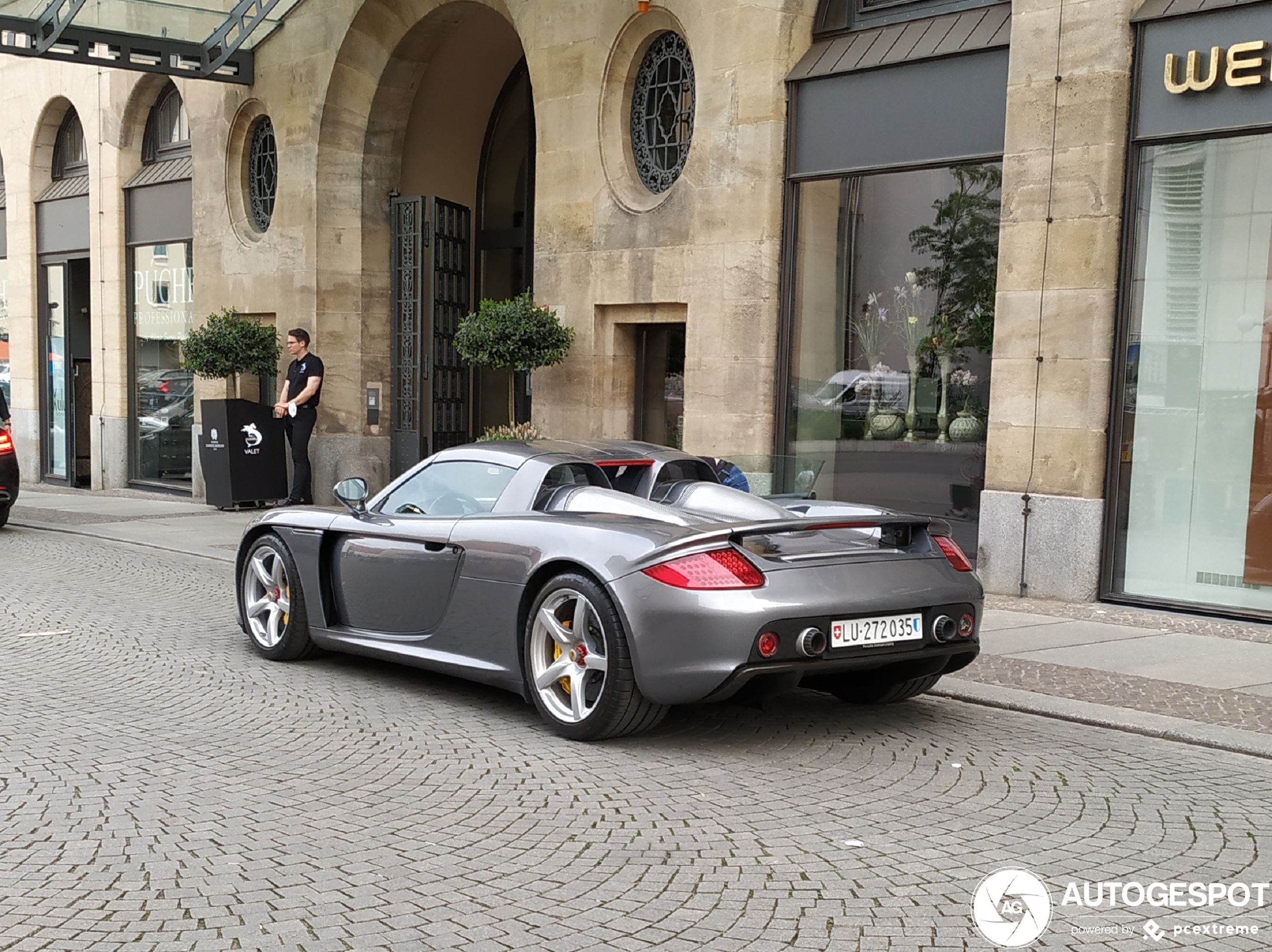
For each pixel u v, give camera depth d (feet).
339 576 21.88
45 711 19.08
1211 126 26.94
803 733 18.17
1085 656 23.17
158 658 23.27
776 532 16.48
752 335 35.76
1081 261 28.58
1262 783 15.76
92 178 63.26
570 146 40.91
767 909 11.51
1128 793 15.24
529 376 46.91
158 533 43.50
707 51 36.60
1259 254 26.86
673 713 19.34
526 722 18.71
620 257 39.40
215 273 55.93
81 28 48.06
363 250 50.90
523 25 42.32
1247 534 27.25
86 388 67.87
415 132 52.03
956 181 31.99
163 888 12.00
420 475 21.45
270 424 50.90
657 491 19.84
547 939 10.83
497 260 53.62
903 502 33.53
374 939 10.82
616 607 16.84
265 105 53.01
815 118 34.83
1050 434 29.30
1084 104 28.40
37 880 12.21
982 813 14.40
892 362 33.60
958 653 18.01
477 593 18.97
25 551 39.04
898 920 11.27
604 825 13.91
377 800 14.80
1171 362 28.14
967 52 31.30
